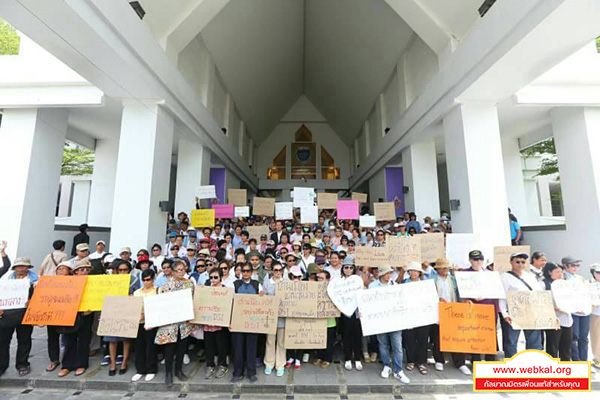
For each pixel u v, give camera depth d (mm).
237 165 13609
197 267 4262
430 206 8906
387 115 11906
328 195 8484
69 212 15023
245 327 3514
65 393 3398
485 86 5695
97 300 3605
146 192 6066
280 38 12750
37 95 6480
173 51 6840
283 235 6227
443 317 3545
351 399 3334
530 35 4270
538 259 3936
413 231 7211
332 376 3670
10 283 3582
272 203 8438
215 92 10734
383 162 11766
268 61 13383
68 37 4312
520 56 4766
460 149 6250
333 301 3648
